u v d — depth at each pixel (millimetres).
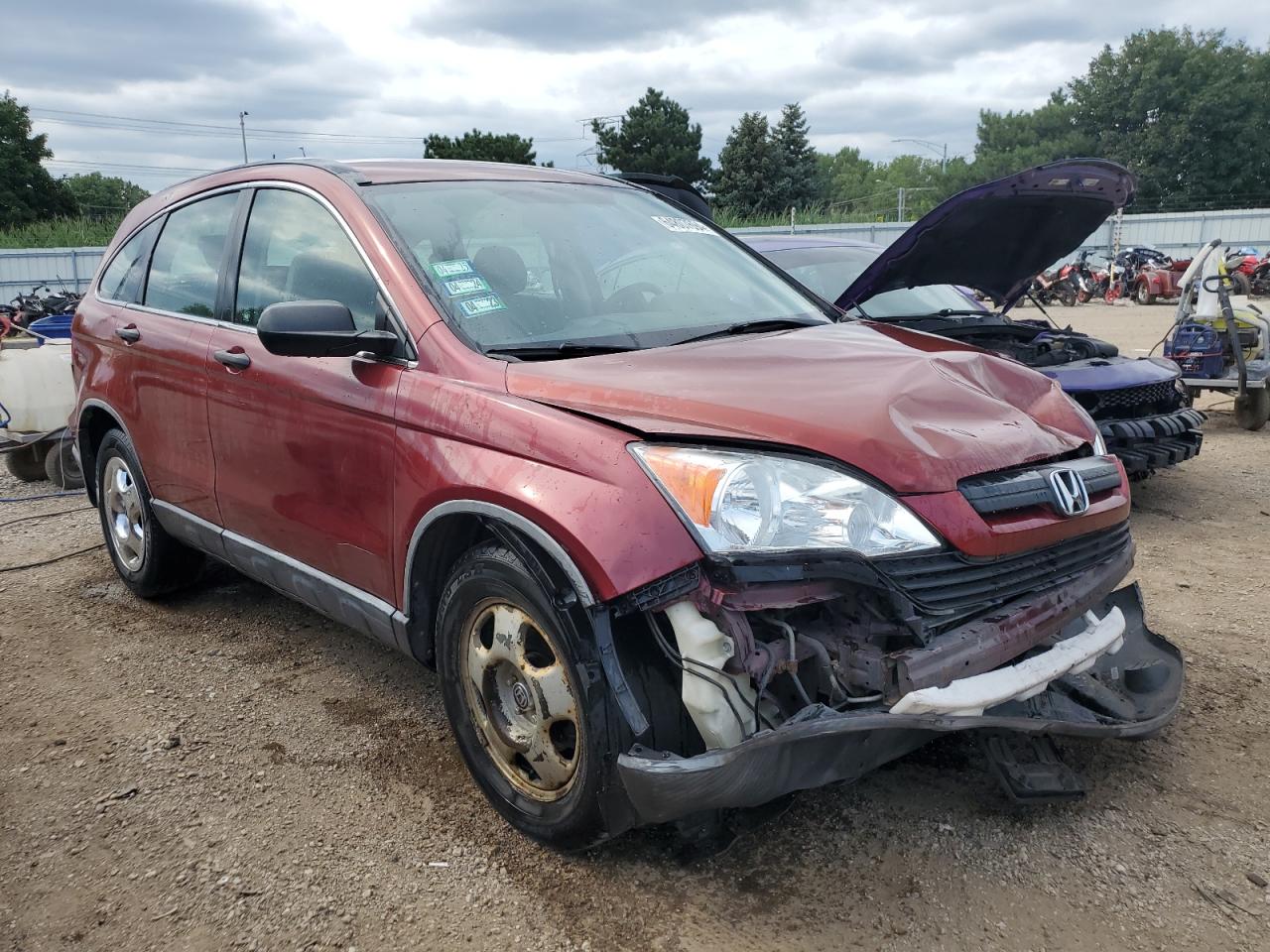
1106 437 5414
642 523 2160
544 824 2521
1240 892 2383
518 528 2355
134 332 4070
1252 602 4301
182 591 4613
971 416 2533
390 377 2814
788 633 2189
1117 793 2818
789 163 56906
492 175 3584
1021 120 72438
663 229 3738
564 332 2939
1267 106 60219
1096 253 30641
